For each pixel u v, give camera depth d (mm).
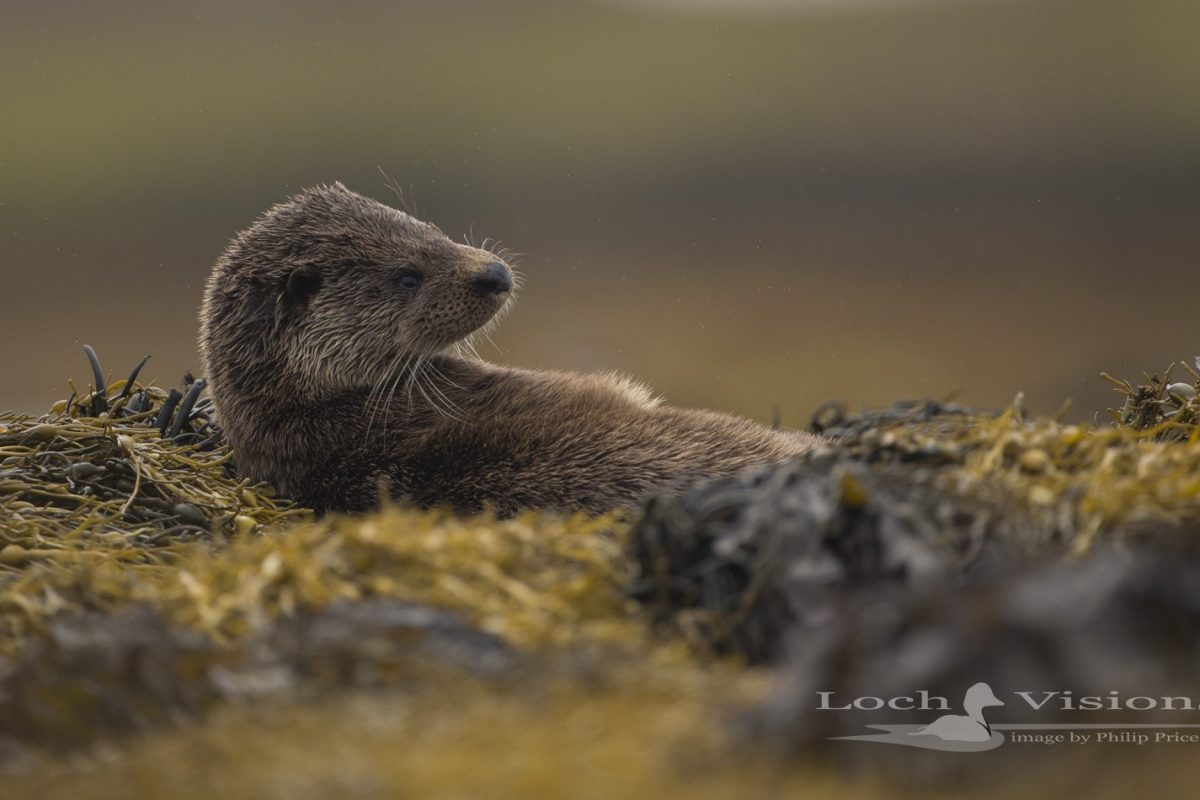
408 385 15352
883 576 8258
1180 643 6715
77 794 6734
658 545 8977
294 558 8945
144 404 16219
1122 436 10602
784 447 14398
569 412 14727
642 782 6223
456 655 7691
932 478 9250
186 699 7504
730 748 6500
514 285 16766
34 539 11070
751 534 8750
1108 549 8344
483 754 6543
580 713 6980
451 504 14375
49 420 14461
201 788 6500
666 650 8078
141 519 12602
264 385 15359
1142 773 5973
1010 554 8414
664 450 14211
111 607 9305
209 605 8703
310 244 15789
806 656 6844
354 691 7426
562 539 9734
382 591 8695
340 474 14922
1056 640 6617
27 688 7578
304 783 6371
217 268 16203
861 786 6152
